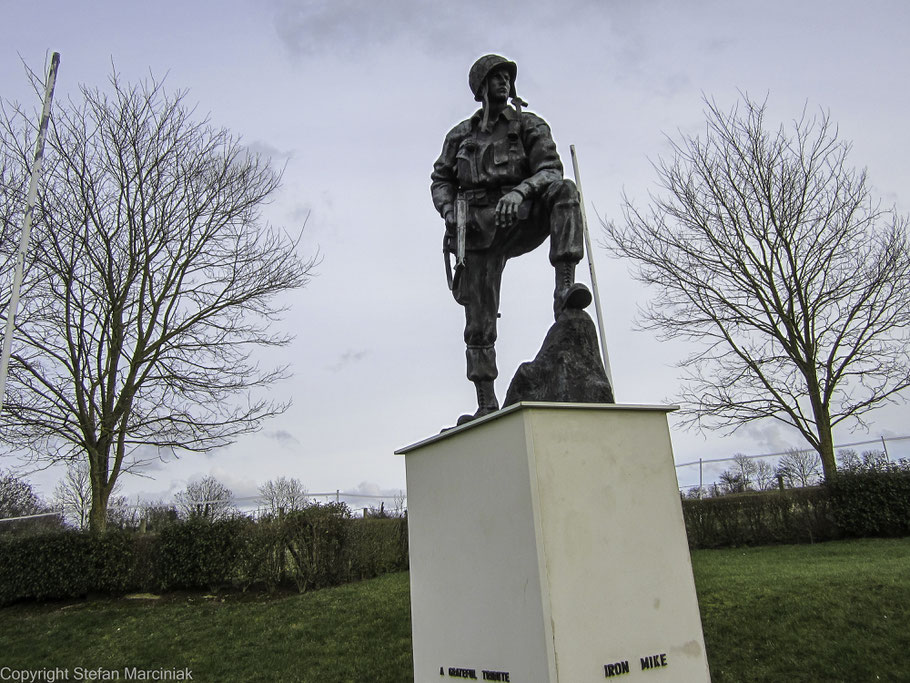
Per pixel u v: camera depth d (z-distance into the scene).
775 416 16.61
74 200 14.09
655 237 18.55
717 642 6.37
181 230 15.31
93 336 14.09
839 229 16.19
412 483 2.67
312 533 11.01
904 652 5.54
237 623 8.86
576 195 2.88
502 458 2.08
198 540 11.09
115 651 8.09
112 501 16.34
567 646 1.83
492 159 3.18
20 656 8.19
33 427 13.21
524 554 1.93
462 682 2.21
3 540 11.34
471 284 3.28
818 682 5.36
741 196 17.11
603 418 2.11
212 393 14.45
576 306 2.59
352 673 6.76
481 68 3.21
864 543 11.80
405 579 10.84
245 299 15.48
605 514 2.02
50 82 10.98
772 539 13.23
